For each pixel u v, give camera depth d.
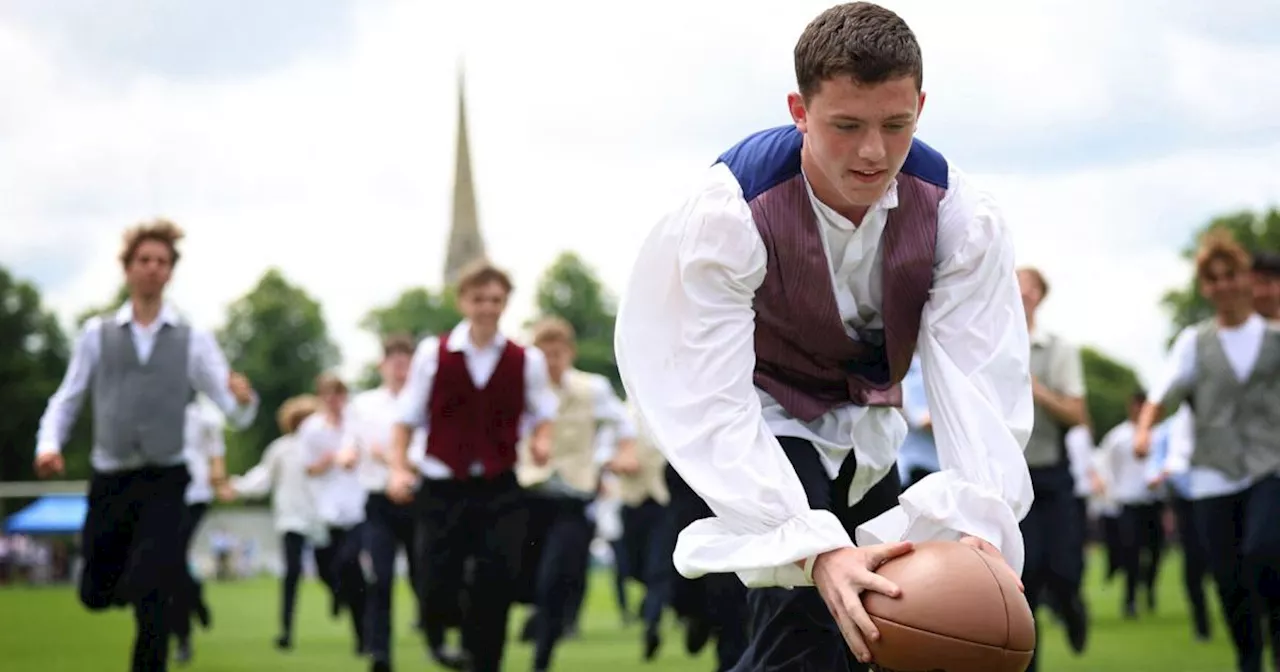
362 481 11.23
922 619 3.26
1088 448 16.53
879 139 3.37
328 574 13.57
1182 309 58.75
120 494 7.34
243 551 49.59
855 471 4.09
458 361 7.77
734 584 6.63
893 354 3.92
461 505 7.70
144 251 7.48
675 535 7.75
